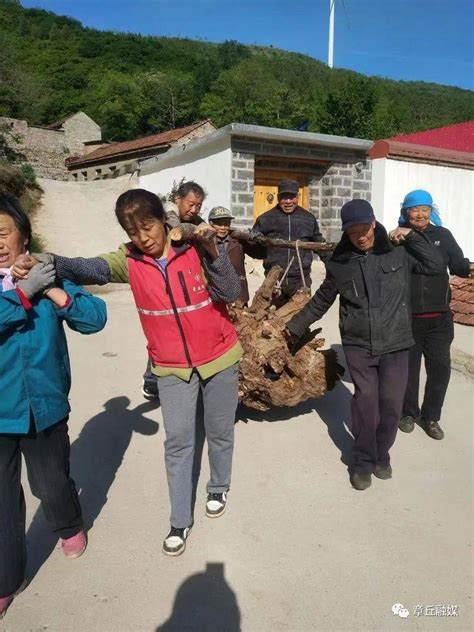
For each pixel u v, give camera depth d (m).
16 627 2.28
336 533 2.93
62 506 2.54
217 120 43.47
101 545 2.81
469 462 3.74
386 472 3.50
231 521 3.03
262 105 42.66
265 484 3.41
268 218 4.86
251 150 10.77
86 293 2.47
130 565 2.67
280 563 2.69
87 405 4.60
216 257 2.57
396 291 3.23
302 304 4.19
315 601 2.45
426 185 12.09
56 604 2.41
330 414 4.51
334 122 30.45
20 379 2.24
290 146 11.05
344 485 3.42
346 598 2.47
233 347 2.86
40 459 2.42
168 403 2.73
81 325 2.40
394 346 3.23
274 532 2.93
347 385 5.16
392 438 3.42
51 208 15.55
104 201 17.09
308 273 4.94
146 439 4.01
